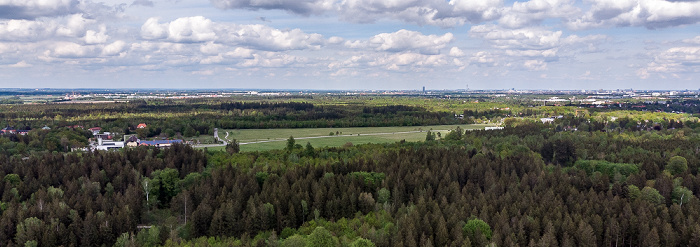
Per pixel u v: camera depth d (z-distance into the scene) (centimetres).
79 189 16788
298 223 15050
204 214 14362
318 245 12044
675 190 15738
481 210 13900
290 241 12156
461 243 11888
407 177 17012
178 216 15800
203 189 16100
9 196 15900
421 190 16200
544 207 14175
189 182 17812
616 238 12825
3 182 17150
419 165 19262
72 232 13212
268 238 13538
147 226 15662
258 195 15912
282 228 14375
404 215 13788
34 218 13550
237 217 14538
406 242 11825
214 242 13500
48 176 17700
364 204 15450
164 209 17250
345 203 15250
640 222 13062
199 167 19700
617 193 15925
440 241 12294
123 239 13250
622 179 18125
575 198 15275
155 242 13188
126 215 14012
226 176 17475
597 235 12988
